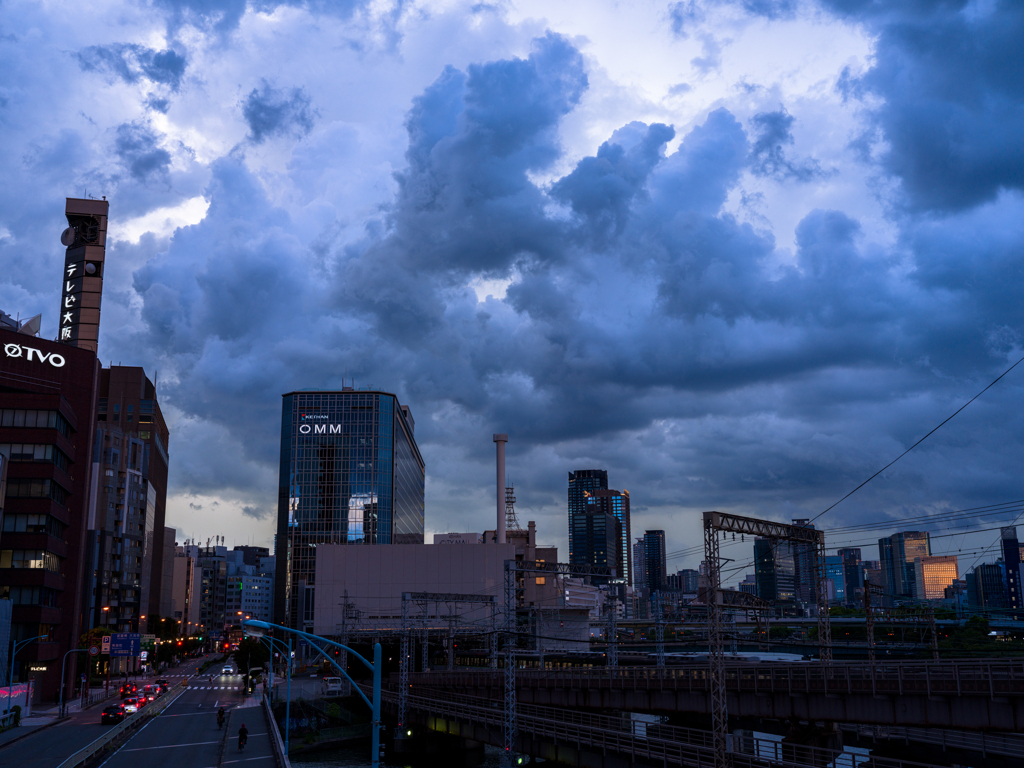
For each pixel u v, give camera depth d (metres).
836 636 163.25
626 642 140.75
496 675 93.94
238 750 69.50
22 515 106.94
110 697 121.38
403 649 101.69
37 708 103.25
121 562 178.50
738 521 65.56
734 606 67.69
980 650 139.62
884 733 74.25
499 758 96.69
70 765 57.78
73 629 116.75
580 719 80.62
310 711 106.38
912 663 54.75
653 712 73.31
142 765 62.31
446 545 174.38
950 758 68.62
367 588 172.12
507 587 86.19
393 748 91.62
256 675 145.50
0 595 104.44
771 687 62.91
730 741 72.38
